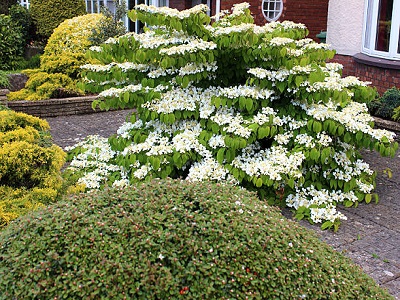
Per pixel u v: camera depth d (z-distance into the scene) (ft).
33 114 27.63
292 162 14.56
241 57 16.07
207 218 8.09
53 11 40.32
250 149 15.66
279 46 14.69
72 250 7.50
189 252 7.57
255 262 7.63
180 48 14.39
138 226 7.77
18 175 12.80
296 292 7.70
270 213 8.96
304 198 15.19
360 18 27.96
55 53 31.27
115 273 7.30
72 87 29.30
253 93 14.85
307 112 15.26
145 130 16.71
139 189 8.93
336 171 15.65
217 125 15.24
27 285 7.32
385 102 23.62
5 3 43.27
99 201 8.48
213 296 7.35
